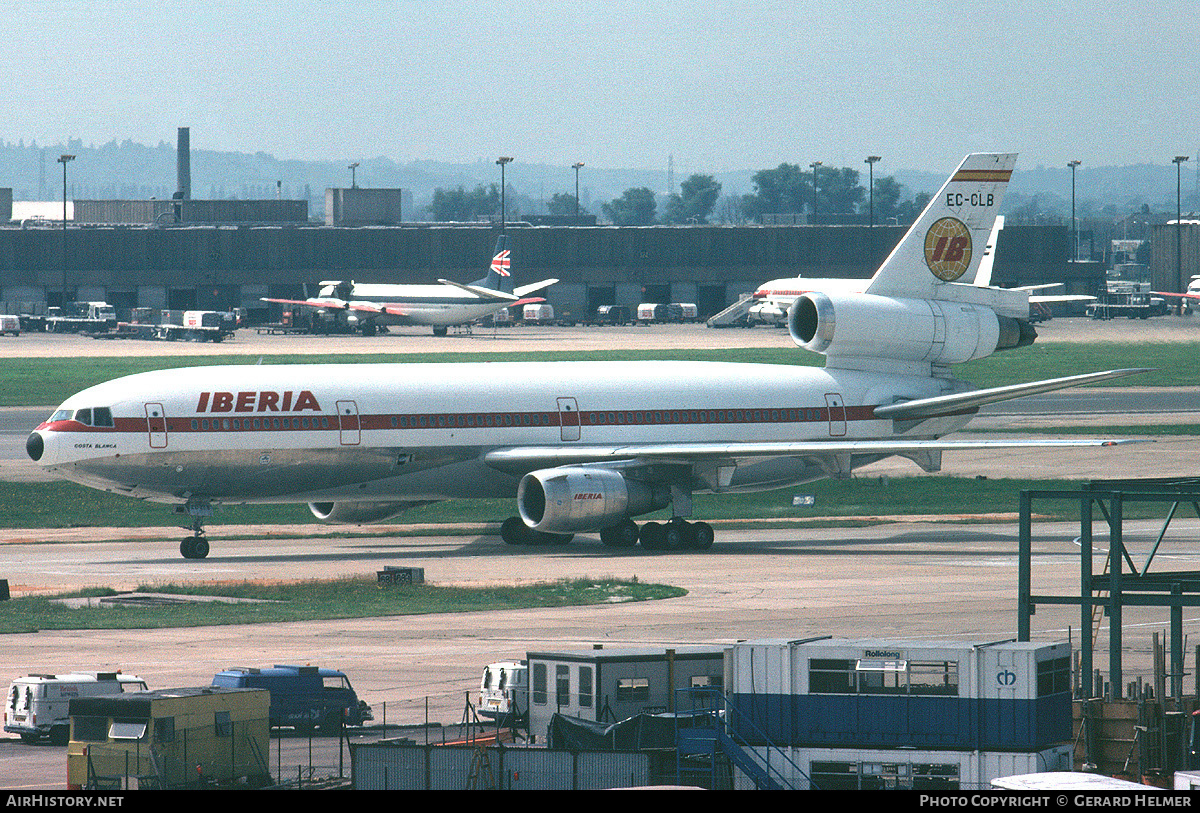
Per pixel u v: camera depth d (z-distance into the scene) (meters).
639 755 104.31
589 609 197.88
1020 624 132.62
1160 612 199.62
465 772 107.12
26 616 190.38
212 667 159.12
